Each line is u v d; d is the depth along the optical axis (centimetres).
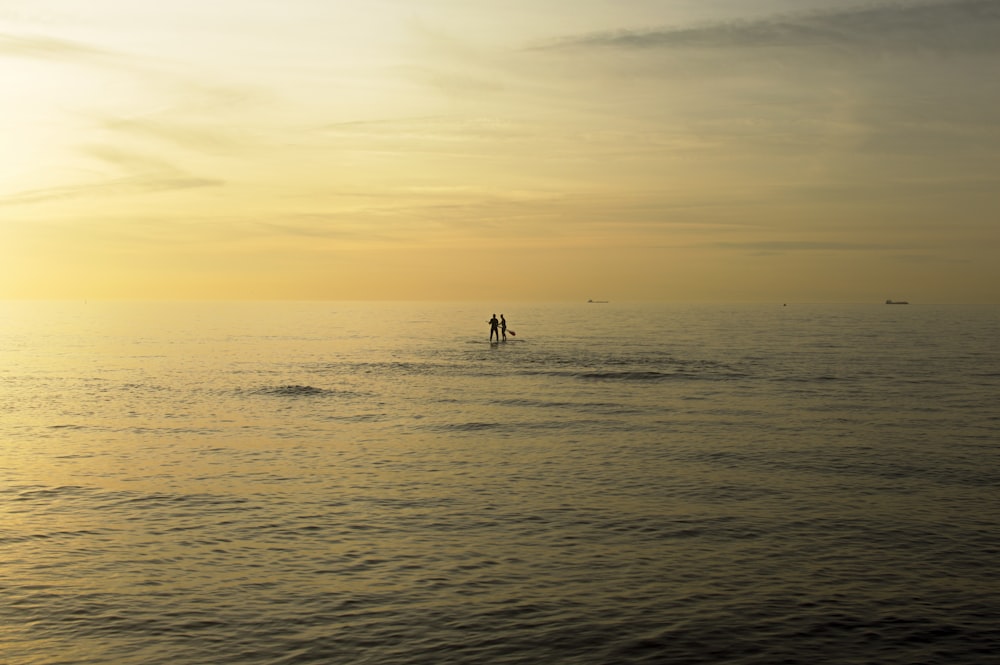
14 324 16562
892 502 2055
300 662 1166
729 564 1588
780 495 2130
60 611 1348
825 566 1577
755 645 1227
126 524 1855
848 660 1180
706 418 3512
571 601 1396
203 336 11775
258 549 1673
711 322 17912
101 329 14200
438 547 1691
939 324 17112
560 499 2091
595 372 5700
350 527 1834
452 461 2583
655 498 2102
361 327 15125
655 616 1333
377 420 3469
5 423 3378
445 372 5791
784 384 4925
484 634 1262
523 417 3550
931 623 1308
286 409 3834
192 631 1270
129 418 3534
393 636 1253
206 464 2527
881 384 4928
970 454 2688
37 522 1869
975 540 1739
